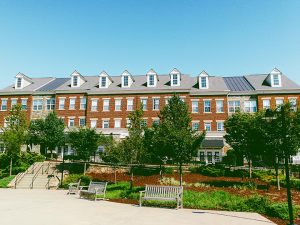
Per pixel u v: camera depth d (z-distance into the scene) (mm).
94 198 18047
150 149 23391
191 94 46062
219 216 12492
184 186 21047
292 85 45312
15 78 52219
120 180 26406
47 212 12812
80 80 50500
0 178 30312
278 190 20312
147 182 24172
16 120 34000
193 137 21062
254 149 22391
